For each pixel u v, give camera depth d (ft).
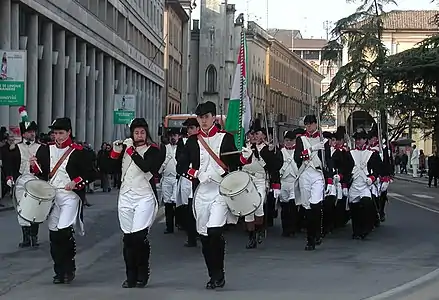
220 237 31.24
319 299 29.86
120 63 166.81
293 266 38.63
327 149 45.11
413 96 116.88
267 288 32.17
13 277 34.71
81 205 33.06
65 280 32.96
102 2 143.13
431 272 37.04
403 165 194.49
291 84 359.87
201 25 284.61
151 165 30.58
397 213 72.74
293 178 50.72
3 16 89.45
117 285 32.60
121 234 53.01
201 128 31.91
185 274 35.76
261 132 46.65
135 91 188.65
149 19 206.08
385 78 114.73
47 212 32.09
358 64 156.35
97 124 145.18
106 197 91.45
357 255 43.01
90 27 131.03
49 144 33.17
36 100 101.14
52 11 106.32
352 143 55.42
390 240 50.49
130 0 173.37
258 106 290.15
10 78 66.54
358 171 50.55
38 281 33.65
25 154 45.68
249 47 277.03
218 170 31.35
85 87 131.23
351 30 161.17
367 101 132.26
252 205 30.81
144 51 200.03
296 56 367.04
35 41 101.09
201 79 284.61
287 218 51.16
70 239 32.81
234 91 43.04
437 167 128.88
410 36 259.60
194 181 31.99
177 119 134.41
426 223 62.54
